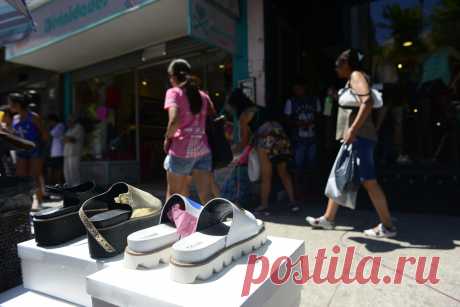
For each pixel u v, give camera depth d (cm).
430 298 177
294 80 455
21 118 442
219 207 122
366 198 419
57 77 754
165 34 507
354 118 281
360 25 469
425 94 418
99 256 118
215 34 395
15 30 303
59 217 134
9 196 165
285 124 483
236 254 113
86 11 462
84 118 734
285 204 433
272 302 102
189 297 88
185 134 266
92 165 652
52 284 130
